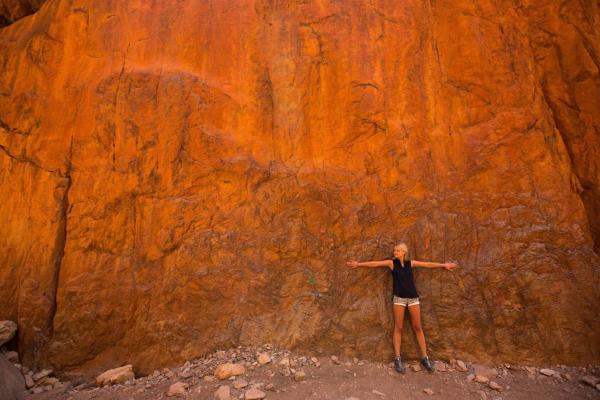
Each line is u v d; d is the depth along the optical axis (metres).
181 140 4.89
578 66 4.90
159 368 4.23
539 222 4.54
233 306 4.46
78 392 3.89
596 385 3.69
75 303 4.39
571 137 4.85
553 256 4.40
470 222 4.60
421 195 4.75
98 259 4.56
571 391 3.67
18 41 5.37
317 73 5.16
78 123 4.93
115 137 4.88
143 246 4.61
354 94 5.05
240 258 4.61
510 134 4.82
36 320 4.37
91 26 5.26
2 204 4.81
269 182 4.86
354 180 4.86
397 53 5.14
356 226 4.70
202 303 4.46
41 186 4.79
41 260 4.57
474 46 5.06
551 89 4.98
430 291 4.42
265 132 5.04
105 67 5.11
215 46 5.26
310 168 4.91
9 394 3.69
